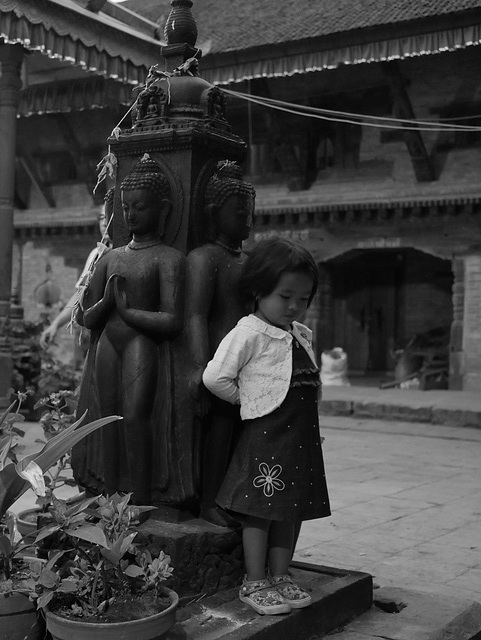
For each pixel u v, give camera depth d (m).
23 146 20.77
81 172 20.42
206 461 3.09
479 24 12.36
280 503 2.81
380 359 20.47
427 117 15.77
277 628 2.74
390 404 12.66
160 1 18.94
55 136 20.41
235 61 14.28
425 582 4.32
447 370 16.81
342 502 6.45
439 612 3.31
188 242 3.12
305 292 2.89
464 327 15.80
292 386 2.89
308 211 17.05
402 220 16.48
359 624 3.14
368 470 8.10
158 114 3.22
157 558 2.64
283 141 16.94
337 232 17.20
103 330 3.15
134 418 3.02
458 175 15.69
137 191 3.04
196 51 3.45
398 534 5.41
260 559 2.93
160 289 3.04
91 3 9.55
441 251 16.09
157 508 3.08
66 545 3.00
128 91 12.46
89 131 19.70
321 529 5.52
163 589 2.64
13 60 10.14
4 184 10.34
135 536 2.80
